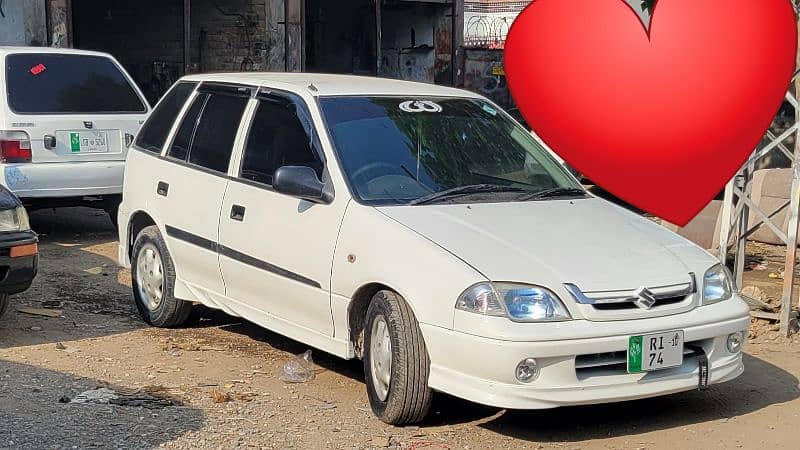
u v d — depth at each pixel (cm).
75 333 688
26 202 975
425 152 594
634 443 505
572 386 474
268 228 594
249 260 609
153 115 752
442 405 555
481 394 470
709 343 516
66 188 962
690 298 509
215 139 670
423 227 520
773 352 685
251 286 613
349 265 533
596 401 477
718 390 598
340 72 1895
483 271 480
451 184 579
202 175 663
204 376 600
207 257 649
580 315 475
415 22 1920
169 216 688
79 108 985
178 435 496
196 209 660
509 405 465
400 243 511
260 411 538
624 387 484
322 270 551
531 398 466
